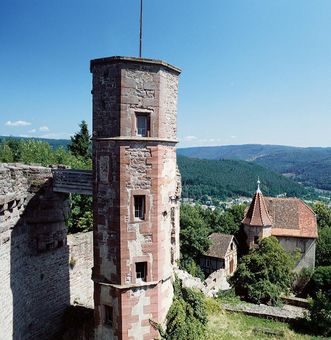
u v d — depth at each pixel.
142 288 18.45
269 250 39.69
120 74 17.31
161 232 18.89
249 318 31.38
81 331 23.12
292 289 45.03
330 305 29.34
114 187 17.97
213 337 25.58
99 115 18.23
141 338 18.56
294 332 29.25
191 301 22.91
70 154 58.19
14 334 19.97
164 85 18.39
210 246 52.50
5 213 18.89
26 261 21.55
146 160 18.03
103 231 18.56
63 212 24.52
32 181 21.97
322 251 52.78
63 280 25.33
